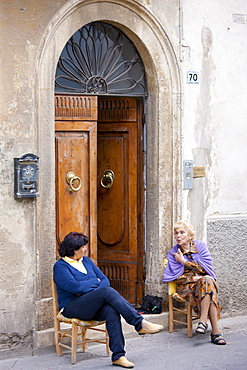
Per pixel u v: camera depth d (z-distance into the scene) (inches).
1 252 221.1
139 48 258.1
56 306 225.8
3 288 222.5
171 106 262.7
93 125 250.5
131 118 270.1
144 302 265.6
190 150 268.8
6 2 217.3
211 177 276.8
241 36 281.1
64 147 245.1
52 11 227.0
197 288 243.6
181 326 265.7
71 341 233.1
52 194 232.1
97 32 250.4
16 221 223.5
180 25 261.6
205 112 272.5
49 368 214.1
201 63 269.6
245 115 285.1
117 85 259.0
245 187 287.4
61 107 242.8
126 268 276.2
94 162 251.6
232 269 283.7
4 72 218.5
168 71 260.7
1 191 219.9
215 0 272.1
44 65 227.3
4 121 219.3
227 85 278.5
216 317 243.3
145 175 269.6
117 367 211.9
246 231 286.7
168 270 253.0
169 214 265.3
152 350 235.1
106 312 215.0
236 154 283.9
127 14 248.7
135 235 272.8
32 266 228.4
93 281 223.8
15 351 226.7
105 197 280.1
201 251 254.5
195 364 215.0
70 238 224.1
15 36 219.9
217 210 279.9
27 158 221.6
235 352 230.1
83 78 248.4
